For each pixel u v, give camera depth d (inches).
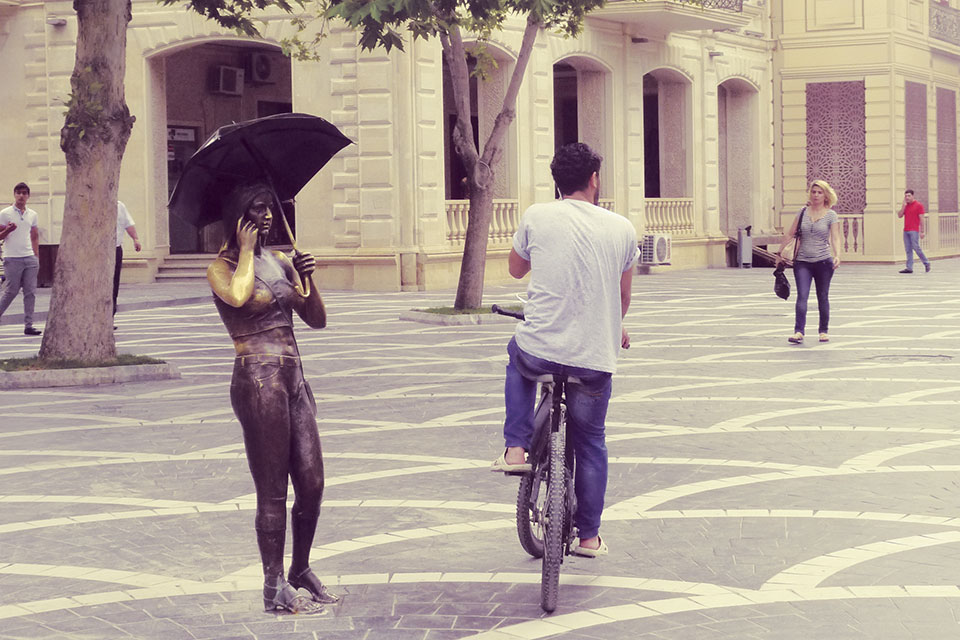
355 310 1215.6
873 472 457.7
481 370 766.5
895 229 2100.1
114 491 451.8
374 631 296.2
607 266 325.7
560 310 324.2
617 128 1830.7
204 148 305.6
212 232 1738.4
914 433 532.4
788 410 596.4
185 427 584.7
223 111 1759.4
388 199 1471.5
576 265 324.5
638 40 1838.1
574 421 334.0
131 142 1587.1
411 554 361.4
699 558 351.3
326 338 970.1
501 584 331.3
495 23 1067.9
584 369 325.1
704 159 2011.6
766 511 402.3
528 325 327.0
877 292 1395.2
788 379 702.5
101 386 732.7
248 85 1795.0
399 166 1477.6
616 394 653.9
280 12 1510.8
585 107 1829.5
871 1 2098.9
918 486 434.0
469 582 334.0
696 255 2003.0
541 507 341.1
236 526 399.2
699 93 1996.8
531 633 292.2
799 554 352.5
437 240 1513.3
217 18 968.9
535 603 315.0
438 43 1508.4
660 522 391.5
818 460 479.5
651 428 552.7
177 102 1692.9
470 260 1121.4
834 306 1199.6
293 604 310.7
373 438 542.3
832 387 669.3
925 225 2223.2
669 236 1855.3
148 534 390.3
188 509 422.6
